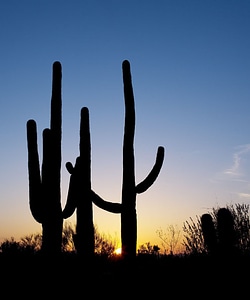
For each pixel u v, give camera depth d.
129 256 11.62
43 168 12.05
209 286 10.52
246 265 9.91
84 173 12.28
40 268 11.92
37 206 11.86
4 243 18.73
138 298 11.26
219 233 9.82
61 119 12.37
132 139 12.25
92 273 12.01
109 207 12.09
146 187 12.09
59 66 12.62
